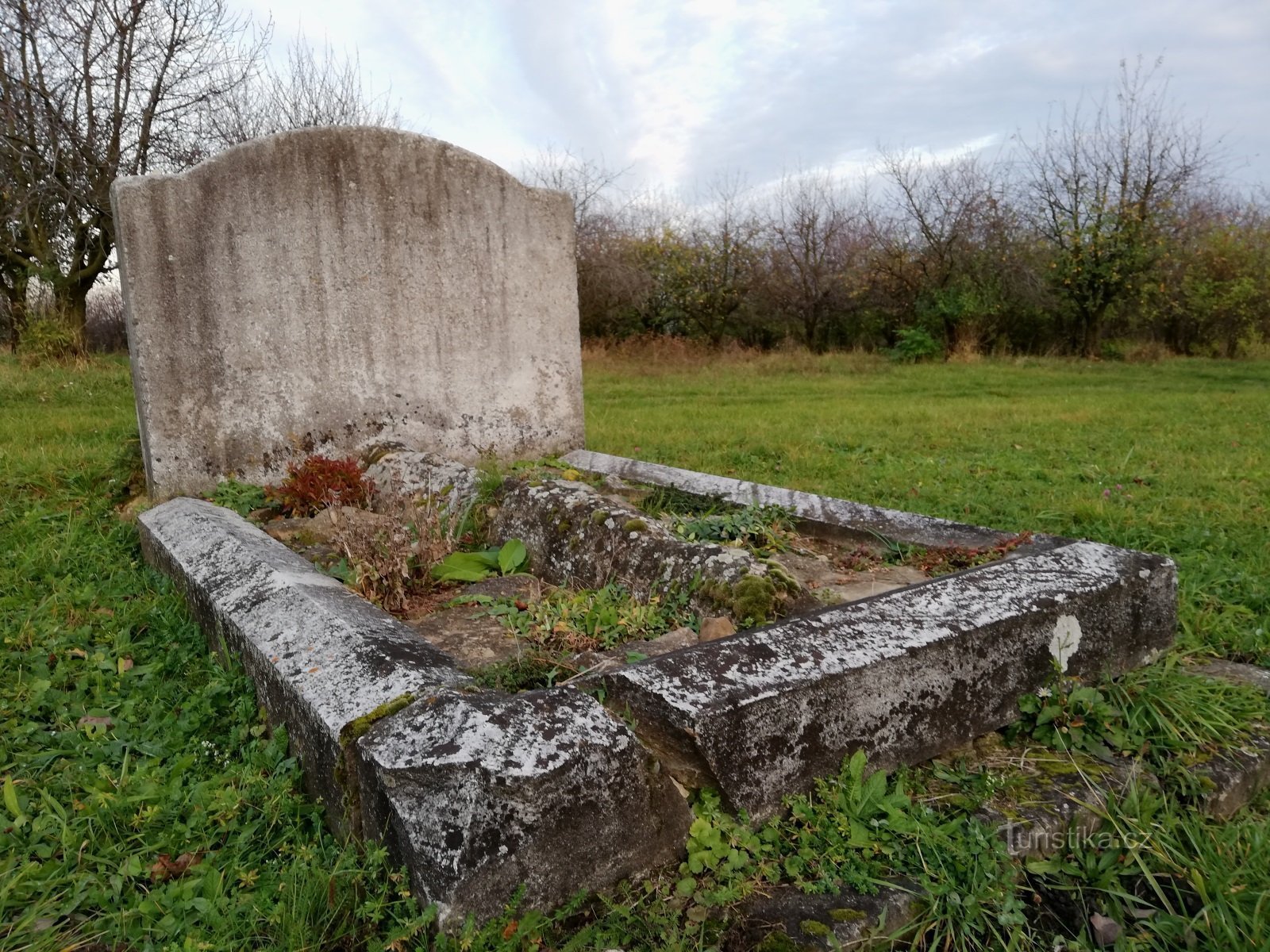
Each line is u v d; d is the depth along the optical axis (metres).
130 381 10.65
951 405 10.81
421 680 2.09
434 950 1.60
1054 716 2.49
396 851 1.73
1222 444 7.66
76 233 13.07
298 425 5.09
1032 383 14.10
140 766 2.33
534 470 5.14
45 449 5.94
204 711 2.58
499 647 2.80
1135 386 13.62
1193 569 3.95
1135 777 2.28
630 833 1.83
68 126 12.08
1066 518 4.96
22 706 2.68
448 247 5.44
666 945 1.67
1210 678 2.82
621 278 19.53
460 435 5.62
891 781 2.24
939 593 2.60
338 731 1.97
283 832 2.05
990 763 2.36
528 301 5.78
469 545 4.03
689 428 8.59
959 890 1.87
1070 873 2.00
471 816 1.66
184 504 4.26
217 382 4.84
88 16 12.27
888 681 2.22
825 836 1.97
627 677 2.07
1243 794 2.35
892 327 21.28
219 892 1.83
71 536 4.26
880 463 6.98
